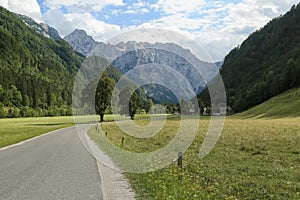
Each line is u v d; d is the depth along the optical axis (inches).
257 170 558.6
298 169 569.3
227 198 353.1
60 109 5851.4
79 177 513.0
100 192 407.2
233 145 964.6
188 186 407.5
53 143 1179.3
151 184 434.9
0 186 448.5
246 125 1948.8
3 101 5674.2
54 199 374.3
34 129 2249.0
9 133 1844.2
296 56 6505.9
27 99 6097.4
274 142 991.0
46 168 610.2
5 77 6131.9
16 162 699.4
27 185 453.7
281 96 4965.6
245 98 5546.3
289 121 2460.6
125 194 396.2
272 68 6732.3
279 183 453.1
